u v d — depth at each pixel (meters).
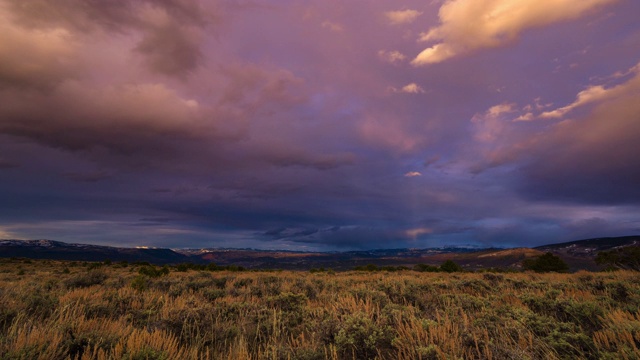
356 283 14.43
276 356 4.93
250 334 6.27
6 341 4.58
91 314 7.26
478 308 7.88
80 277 15.28
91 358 4.53
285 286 12.51
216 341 5.86
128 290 11.41
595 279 12.52
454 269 30.70
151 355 4.50
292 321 6.97
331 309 7.88
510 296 9.18
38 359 4.21
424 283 13.05
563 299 7.23
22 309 6.63
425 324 5.70
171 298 9.63
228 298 9.82
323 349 5.21
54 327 5.34
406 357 4.68
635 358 4.15
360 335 5.41
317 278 17.67
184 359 4.86
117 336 5.16
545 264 29.98
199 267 37.28
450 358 4.42
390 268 35.78
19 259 56.44
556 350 4.84
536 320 6.04
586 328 6.07
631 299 7.69
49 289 12.53
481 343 5.16
